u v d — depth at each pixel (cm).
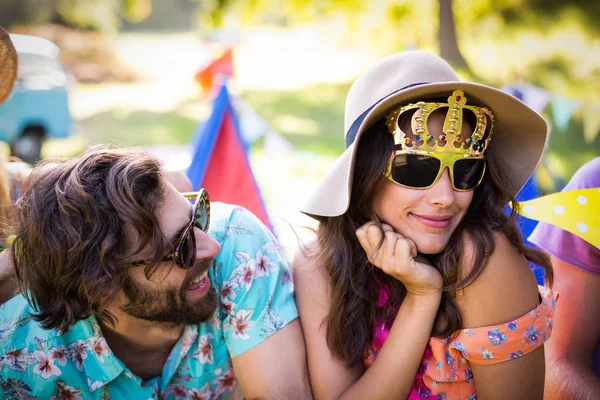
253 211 300
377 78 161
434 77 154
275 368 171
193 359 176
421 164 149
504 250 158
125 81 1902
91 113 1352
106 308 157
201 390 178
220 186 301
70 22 2141
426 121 148
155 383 176
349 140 168
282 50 2425
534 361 159
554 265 185
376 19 1077
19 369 166
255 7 1155
